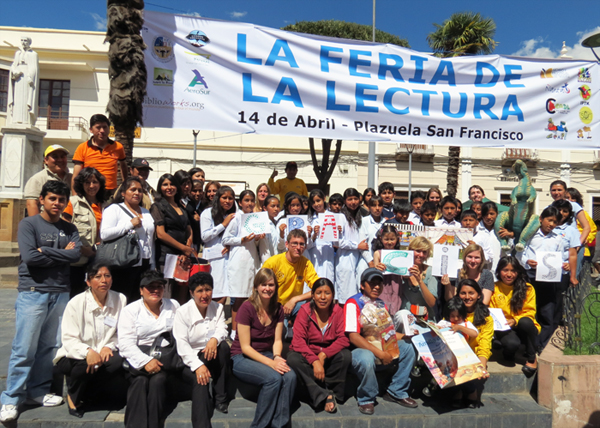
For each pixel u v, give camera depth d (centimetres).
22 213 970
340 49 519
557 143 570
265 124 501
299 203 515
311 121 511
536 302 488
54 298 358
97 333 357
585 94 577
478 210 590
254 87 498
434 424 365
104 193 423
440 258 441
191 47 485
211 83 490
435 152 1892
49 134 1702
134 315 355
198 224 567
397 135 533
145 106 477
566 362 390
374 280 393
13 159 969
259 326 379
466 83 554
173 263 422
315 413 365
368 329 388
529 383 423
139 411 333
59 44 1781
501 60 560
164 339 361
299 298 436
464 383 379
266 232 458
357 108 522
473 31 1579
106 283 353
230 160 1870
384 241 450
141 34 474
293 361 374
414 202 608
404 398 386
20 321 342
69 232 364
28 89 991
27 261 338
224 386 364
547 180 1939
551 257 468
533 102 566
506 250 534
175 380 379
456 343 376
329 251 510
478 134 552
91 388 360
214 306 380
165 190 460
